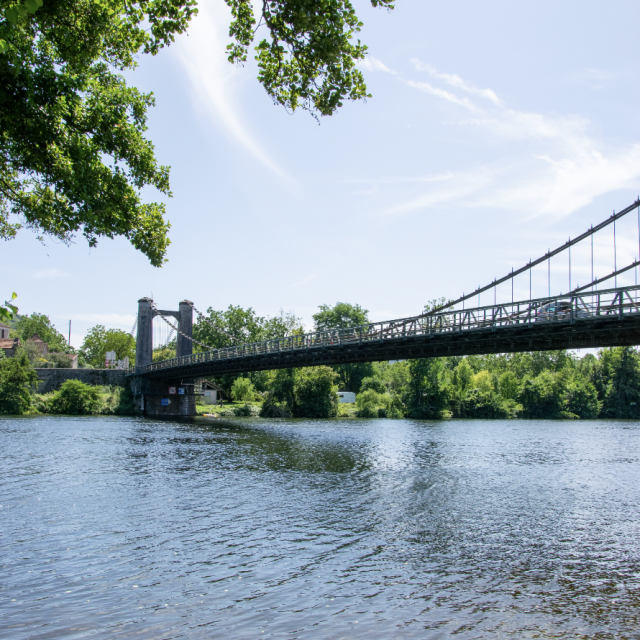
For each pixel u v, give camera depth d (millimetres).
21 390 67188
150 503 18031
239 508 17594
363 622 9344
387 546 13789
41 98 13945
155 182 16750
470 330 30312
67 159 14352
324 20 10305
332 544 13875
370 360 40125
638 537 14922
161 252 16656
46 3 11969
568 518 17016
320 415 82000
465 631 9086
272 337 110625
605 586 11281
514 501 19484
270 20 10773
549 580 11586
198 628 8992
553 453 35125
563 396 92312
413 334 33875
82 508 17172
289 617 9492
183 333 78875
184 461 27859
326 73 11469
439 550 13531
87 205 14562
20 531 14523
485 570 12141
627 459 32094
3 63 12617
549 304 29812
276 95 12641
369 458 30938
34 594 10359
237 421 63469
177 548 13297
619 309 25250
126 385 78688
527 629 9219
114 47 14719
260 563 12336
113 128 15398
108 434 41406
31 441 35500
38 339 131750
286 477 23703
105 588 10711
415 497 19891
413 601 10320
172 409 73062
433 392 84438
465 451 35688
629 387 95062
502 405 89688
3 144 14312
